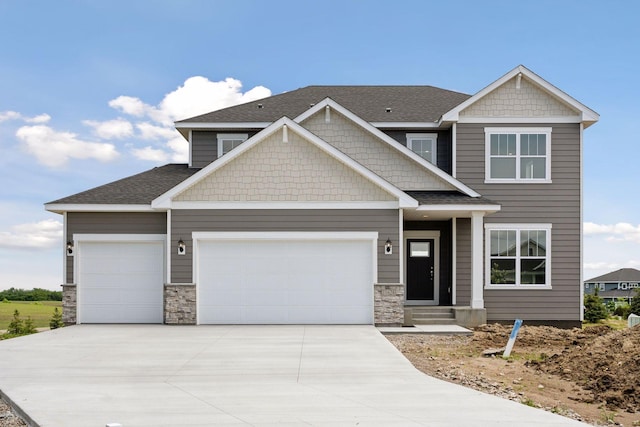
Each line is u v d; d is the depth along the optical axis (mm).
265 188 17422
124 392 8609
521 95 19672
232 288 17406
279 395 8438
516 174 19594
